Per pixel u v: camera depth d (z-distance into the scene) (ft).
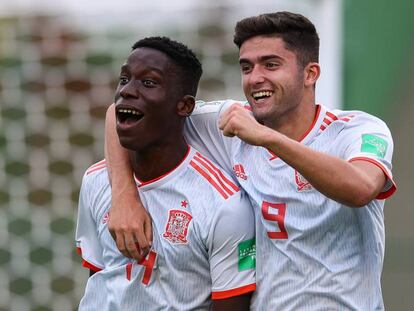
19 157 75.66
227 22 70.54
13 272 76.33
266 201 37.96
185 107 39.37
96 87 74.38
